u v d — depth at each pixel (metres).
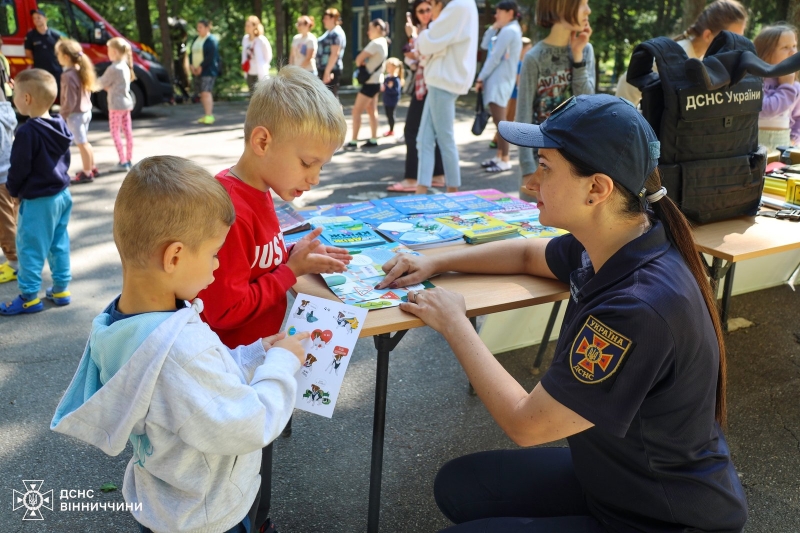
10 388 3.03
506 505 1.81
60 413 1.35
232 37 16.05
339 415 2.93
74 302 3.96
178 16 17.06
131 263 1.30
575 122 1.44
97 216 5.56
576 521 1.60
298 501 2.39
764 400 3.08
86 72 6.40
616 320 1.36
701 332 1.38
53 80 3.63
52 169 3.64
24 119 9.48
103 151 8.26
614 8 13.49
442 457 2.67
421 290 1.93
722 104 2.55
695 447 1.46
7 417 2.81
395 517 2.33
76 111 6.43
